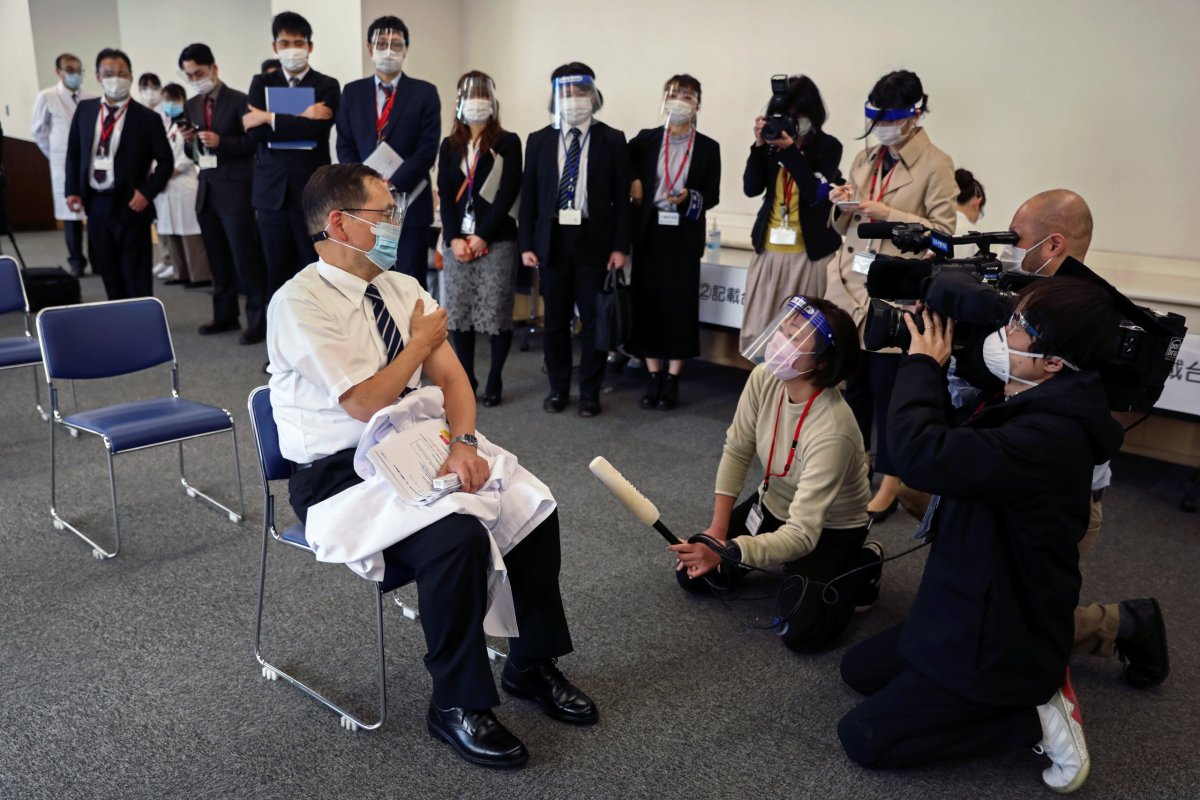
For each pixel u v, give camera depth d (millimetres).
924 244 2033
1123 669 2258
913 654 1757
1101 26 3918
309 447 1885
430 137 4199
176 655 2145
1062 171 4141
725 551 2084
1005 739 1749
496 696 1780
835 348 2092
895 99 2930
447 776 1758
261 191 4598
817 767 1830
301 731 1883
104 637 2209
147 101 7207
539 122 6094
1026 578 1661
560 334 4094
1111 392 1691
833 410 2180
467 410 1955
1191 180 3818
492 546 1749
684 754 1854
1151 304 3510
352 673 2100
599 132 3852
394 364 1840
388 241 1860
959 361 1763
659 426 4043
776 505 2363
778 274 3725
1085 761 1716
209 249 5297
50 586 2451
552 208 3875
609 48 5594
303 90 4453
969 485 1575
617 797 1718
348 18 5859
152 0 8727
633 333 4074
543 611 1916
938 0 4328
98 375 2836
